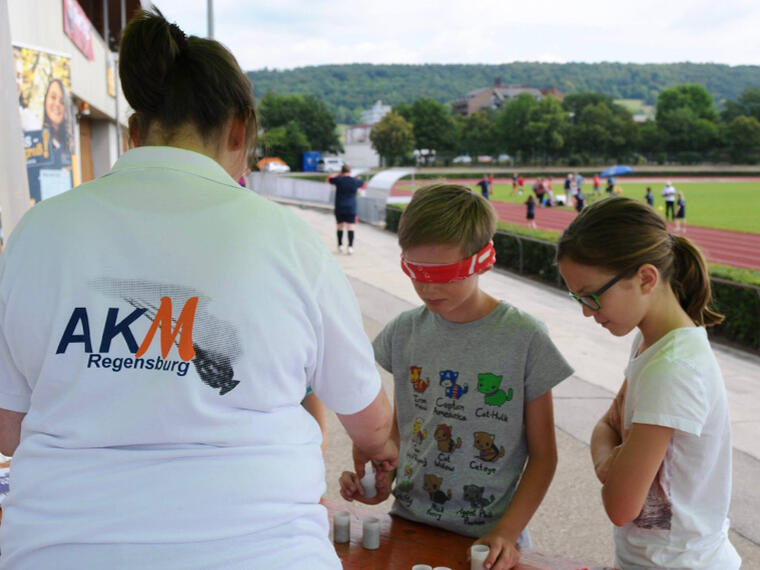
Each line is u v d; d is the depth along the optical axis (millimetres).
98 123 18766
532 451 1952
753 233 26438
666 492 1594
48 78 8234
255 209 1218
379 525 1958
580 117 119000
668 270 1648
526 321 1946
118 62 1296
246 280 1132
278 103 113375
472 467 1970
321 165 87625
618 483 1559
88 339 1105
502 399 1944
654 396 1535
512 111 116812
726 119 130250
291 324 1166
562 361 1894
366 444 1446
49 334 1131
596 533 3709
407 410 2117
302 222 1286
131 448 1091
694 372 1537
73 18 12250
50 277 1146
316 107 116125
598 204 1644
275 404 1160
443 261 1761
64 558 1043
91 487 1063
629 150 115625
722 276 9102
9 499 1128
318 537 1190
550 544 3588
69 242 1154
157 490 1062
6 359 1227
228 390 1107
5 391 1240
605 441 1884
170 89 1271
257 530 1087
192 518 1058
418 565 1729
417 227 1759
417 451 2059
